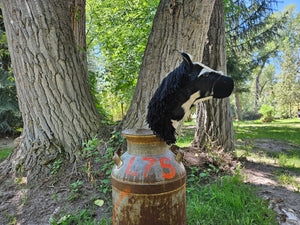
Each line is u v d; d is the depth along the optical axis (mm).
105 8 8930
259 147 6402
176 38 2949
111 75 7781
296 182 3520
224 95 1432
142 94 3240
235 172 3723
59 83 3283
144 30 7953
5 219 2424
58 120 3324
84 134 3467
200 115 4855
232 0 8680
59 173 3141
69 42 3477
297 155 5387
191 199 2773
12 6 3086
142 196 1452
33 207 2594
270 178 3707
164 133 1530
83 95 3609
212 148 4410
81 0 5523
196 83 1427
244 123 16422
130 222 1498
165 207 1482
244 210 2471
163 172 1492
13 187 3006
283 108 24656
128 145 1684
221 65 4625
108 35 8742
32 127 3389
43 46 3150
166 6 3004
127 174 1502
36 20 3107
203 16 2914
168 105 1496
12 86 9312
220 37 4598
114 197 1596
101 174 3043
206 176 3527
